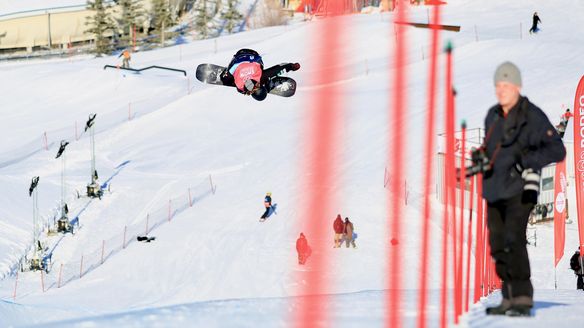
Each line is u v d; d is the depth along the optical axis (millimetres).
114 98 96500
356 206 59250
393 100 84562
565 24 116938
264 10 150375
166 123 86438
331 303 10383
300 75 98625
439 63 95938
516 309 8914
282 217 58938
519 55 96375
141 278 51656
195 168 73688
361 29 112312
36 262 55375
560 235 40812
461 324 8719
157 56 118438
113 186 70875
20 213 65062
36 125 90375
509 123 8555
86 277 53125
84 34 144750
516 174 8594
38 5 144000
